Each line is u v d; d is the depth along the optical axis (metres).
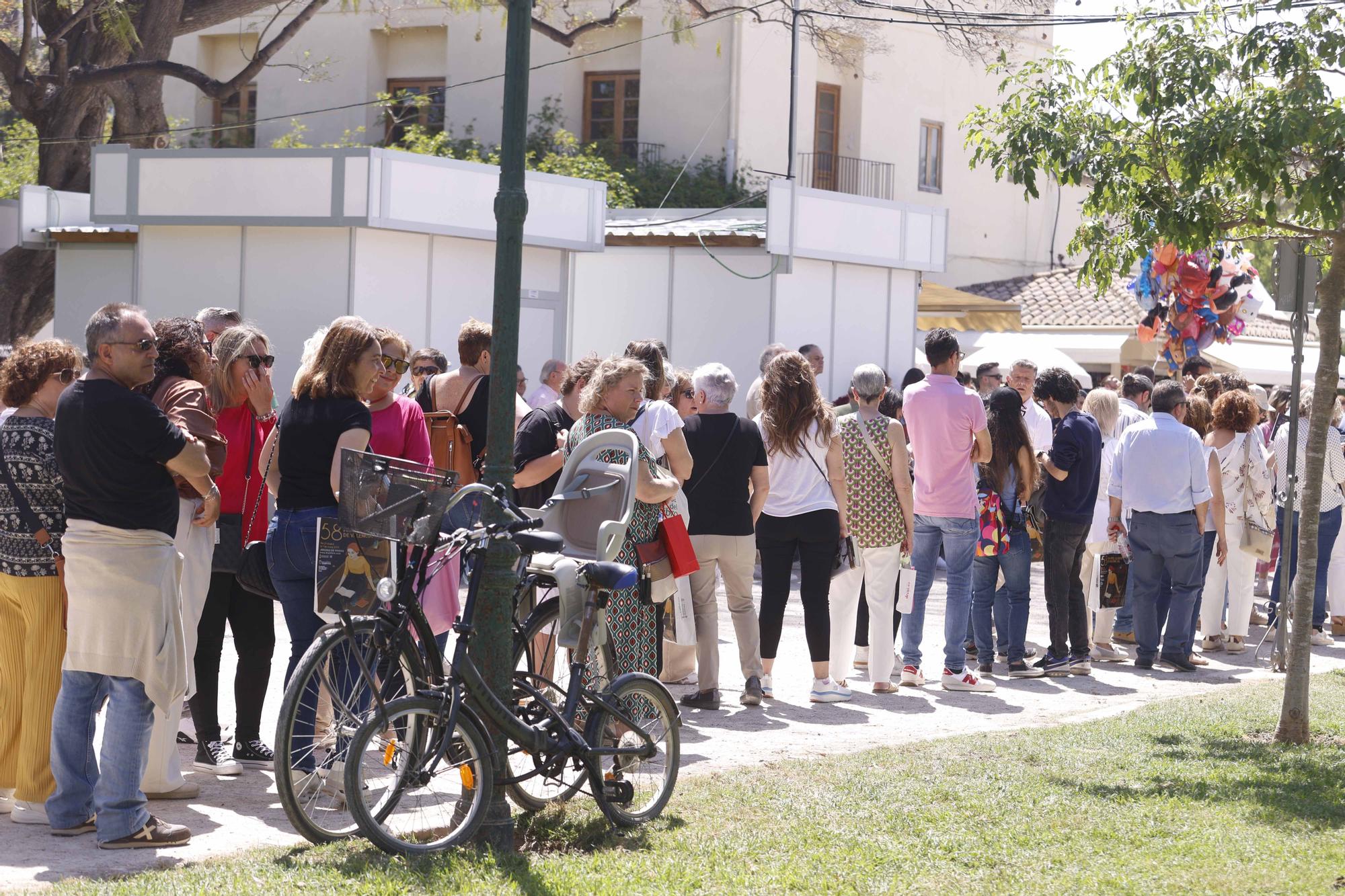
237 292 16.39
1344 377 24.53
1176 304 12.15
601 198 18.09
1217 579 11.46
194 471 5.34
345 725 5.27
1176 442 10.30
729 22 29.94
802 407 8.52
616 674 6.27
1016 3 27.39
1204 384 12.64
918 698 9.07
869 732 7.93
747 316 18.42
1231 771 6.84
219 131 33.91
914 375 15.08
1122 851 5.46
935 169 34.28
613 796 5.75
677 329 18.83
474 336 8.61
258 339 6.68
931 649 11.20
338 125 33.16
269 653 6.79
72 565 5.28
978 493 9.88
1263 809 6.09
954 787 6.41
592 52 30.16
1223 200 7.61
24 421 5.71
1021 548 9.86
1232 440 11.38
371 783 5.12
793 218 18.27
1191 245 7.36
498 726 5.32
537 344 17.64
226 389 6.63
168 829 5.38
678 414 8.05
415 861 5.03
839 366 19.48
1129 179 7.38
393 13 32.59
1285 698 7.64
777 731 7.89
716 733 7.80
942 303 22.91
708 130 30.30
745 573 8.49
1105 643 10.82
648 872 5.05
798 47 29.70
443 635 6.11
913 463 9.63
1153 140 7.37
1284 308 10.54
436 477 5.15
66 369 5.82
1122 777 6.69
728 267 18.48
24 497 5.65
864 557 9.16
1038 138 7.39
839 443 8.66
